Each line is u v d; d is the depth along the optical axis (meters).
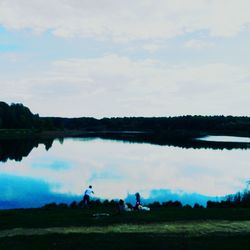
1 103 198.50
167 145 128.62
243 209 29.56
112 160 84.81
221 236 18.05
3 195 46.03
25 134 174.25
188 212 26.80
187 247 16.08
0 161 78.31
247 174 67.50
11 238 18.14
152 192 50.88
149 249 15.96
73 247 16.38
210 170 72.19
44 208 31.30
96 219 23.44
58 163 77.44
